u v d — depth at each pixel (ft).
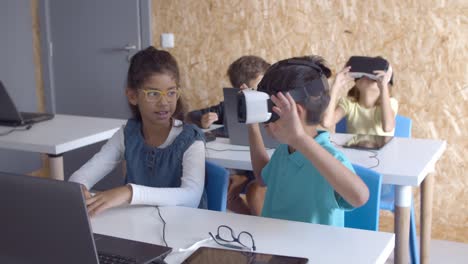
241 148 7.94
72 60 13.80
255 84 8.93
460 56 10.44
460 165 10.76
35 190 3.43
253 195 9.12
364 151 7.68
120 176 13.33
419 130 11.01
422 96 10.87
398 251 6.83
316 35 11.54
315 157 4.34
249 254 4.09
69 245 3.44
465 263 9.43
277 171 5.44
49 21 13.85
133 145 6.15
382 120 9.15
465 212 10.84
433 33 10.57
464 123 10.61
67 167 14.16
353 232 4.58
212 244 4.41
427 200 8.25
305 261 3.95
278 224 4.81
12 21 13.55
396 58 10.95
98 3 13.20
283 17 11.77
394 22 10.84
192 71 12.84
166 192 5.39
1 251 3.69
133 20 12.92
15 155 13.97
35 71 14.24
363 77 9.32
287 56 11.88
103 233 4.73
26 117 9.72
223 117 9.77
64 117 10.14
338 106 9.82
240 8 12.12
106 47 13.30
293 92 4.62
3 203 3.56
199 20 12.54
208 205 6.11
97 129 9.09
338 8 11.25
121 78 13.28
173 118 6.22
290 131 4.31
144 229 4.80
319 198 4.95
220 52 12.49
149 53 6.02
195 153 5.91
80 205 3.32
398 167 6.84
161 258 4.14
